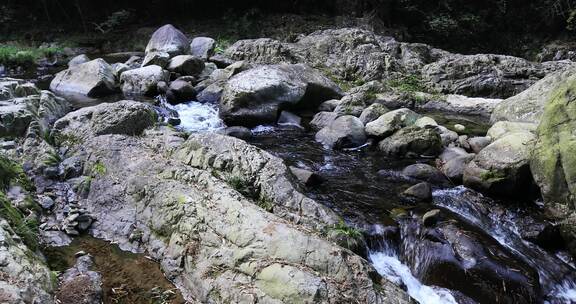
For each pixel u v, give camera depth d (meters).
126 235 4.31
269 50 11.27
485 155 5.51
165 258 3.94
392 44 11.83
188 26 16.28
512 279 3.96
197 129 7.28
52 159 5.23
